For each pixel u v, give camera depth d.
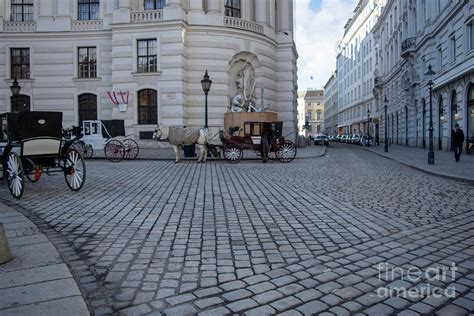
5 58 32.41
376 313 3.57
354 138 63.78
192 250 5.31
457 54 26.02
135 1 31.55
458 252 5.27
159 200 8.91
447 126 28.84
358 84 78.38
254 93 33.31
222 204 8.50
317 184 11.66
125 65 30.38
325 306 3.70
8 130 9.91
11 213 7.27
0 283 3.97
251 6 35.91
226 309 3.62
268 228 6.48
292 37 40.94
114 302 3.75
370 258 5.03
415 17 39.59
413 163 18.80
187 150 21.80
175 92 29.83
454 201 8.96
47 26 32.25
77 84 32.41
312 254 5.18
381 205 8.41
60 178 12.48
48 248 5.12
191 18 30.77
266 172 15.14
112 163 19.14
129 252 5.20
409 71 40.44
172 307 3.65
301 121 138.12
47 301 3.58
